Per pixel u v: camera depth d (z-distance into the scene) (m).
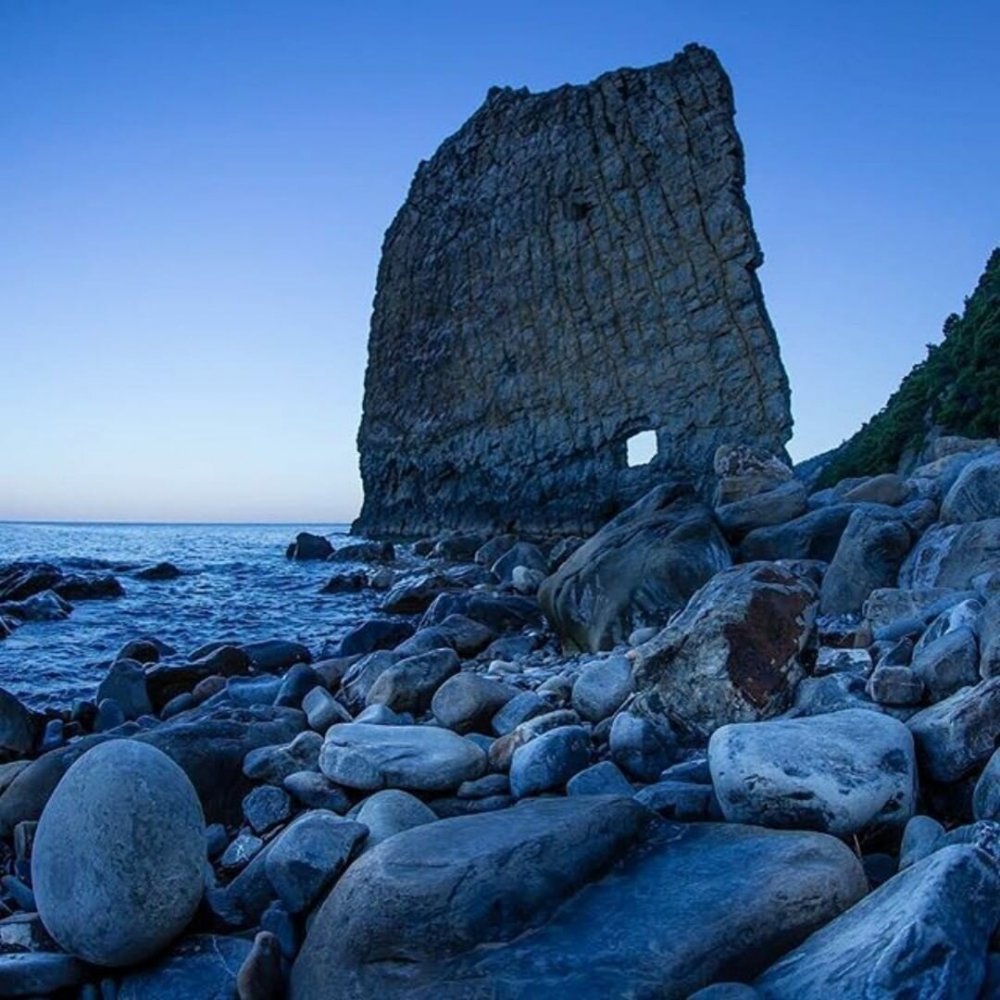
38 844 3.75
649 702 5.38
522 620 12.20
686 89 43.44
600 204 45.09
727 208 41.09
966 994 2.51
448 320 52.38
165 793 3.78
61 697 10.35
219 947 3.73
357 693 7.91
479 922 3.19
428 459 53.12
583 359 44.91
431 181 55.69
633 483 42.25
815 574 9.41
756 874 3.27
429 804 4.78
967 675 4.76
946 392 22.83
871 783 3.81
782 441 38.62
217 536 75.19
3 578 21.73
